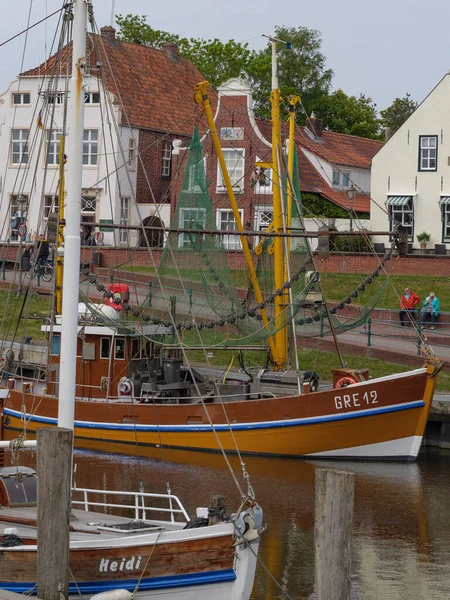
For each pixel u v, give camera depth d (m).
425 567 22.97
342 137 78.50
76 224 20.23
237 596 17.89
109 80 69.50
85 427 35.97
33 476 20.88
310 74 101.38
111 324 34.94
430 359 33.44
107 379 35.84
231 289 34.78
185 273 35.19
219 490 29.17
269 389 35.00
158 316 35.28
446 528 25.95
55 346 36.94
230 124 63.19
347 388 33.28
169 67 76.12
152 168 69.94
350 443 33.41
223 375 37.28
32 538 18.23
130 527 19.41
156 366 36.06
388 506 28.02
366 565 23.12
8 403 36.75
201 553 17.81
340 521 15.28
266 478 30.89
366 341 44.69
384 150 65.44
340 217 67.19
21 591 17.75
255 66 91.38
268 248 37.06
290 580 21.81
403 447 33.41
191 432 34.59
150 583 17.81
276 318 34.28
